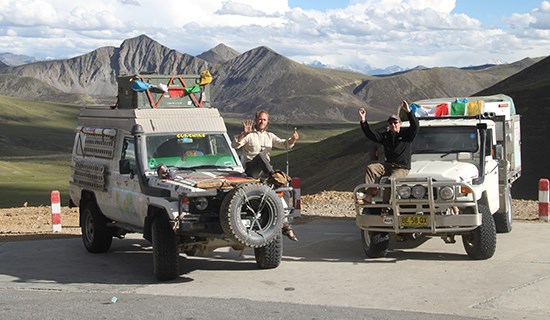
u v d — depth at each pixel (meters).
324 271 10.76
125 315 8.05
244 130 11.68
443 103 13.91
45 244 14.05
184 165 11.22
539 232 14.41
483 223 11.12
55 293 9.49
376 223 11.23
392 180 10.98
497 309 8.29
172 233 10.15
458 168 11.68
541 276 10.05
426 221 10.95
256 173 11.27
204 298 9.02
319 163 155.12
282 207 9.91
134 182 11.13
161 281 10.28
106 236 12.77
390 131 11.52
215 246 10.47
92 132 12.88
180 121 11.58
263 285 9.82
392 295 9.09
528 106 126.75
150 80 12.32
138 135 11.17
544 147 106.00
